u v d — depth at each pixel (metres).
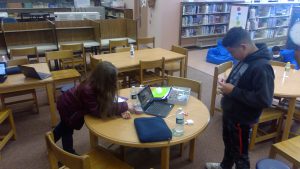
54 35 5.04
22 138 2.77
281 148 1.92
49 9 8.53
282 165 1.60
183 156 2.46
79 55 5.00
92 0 9.34
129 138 1.62
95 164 1.74
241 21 6.39
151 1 6.84
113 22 5.63
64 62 4.33
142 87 2.42
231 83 1.76
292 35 5.16
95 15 6.07
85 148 2.58
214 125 3.07
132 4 8.05
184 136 1.65
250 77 1.59
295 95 2.29
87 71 4.59
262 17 6.80
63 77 3.59
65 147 2.24
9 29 4.76
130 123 1.80
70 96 1.96
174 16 6.85
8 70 2.81
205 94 4.01
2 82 2.58
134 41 5.42
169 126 1.76
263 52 1.58
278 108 2.70
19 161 2.39
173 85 2.64
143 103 2.04
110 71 1.75
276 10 7.09
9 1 8.31
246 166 1.86
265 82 1.51
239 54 1.61
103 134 1.66
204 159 2.42
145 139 1.57
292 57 4.67
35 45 5.07
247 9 6.17
